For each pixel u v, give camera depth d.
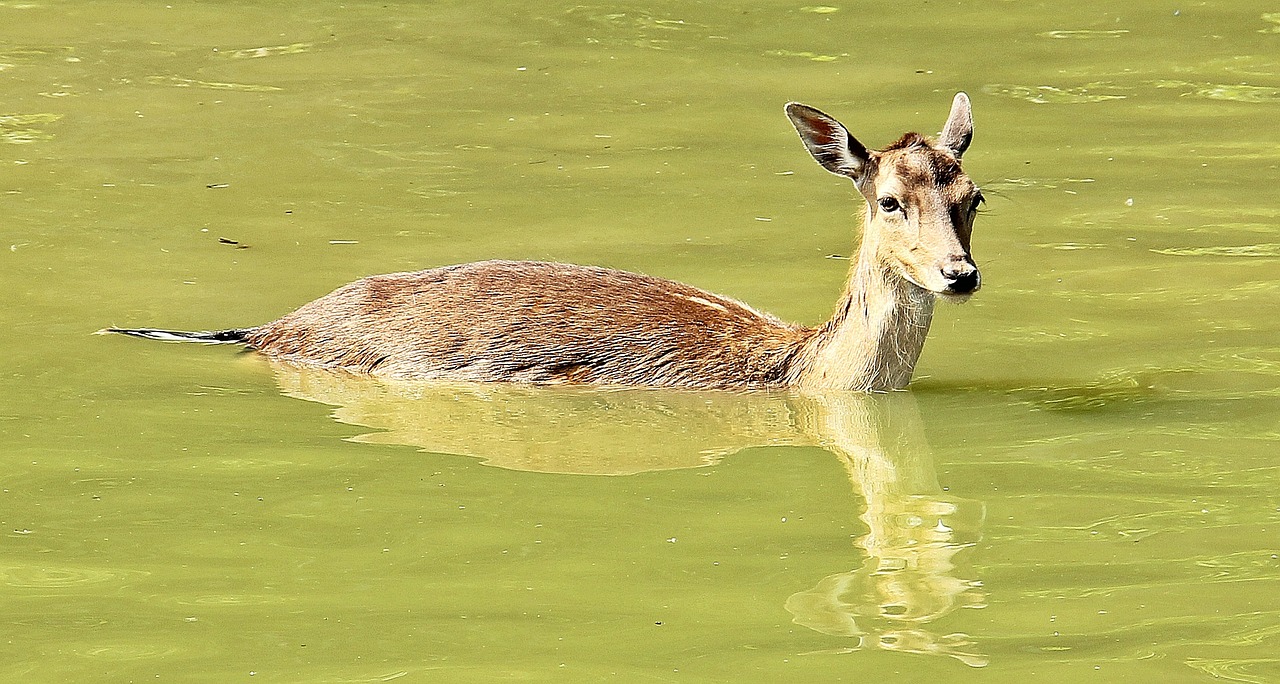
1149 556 17.91
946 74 39.78
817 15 45.06
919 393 23.59
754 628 16.34
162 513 19.20
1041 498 19.67
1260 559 17.73
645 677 15.34
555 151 34.69
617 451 21.48
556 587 17.31
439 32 43.78
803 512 19.41
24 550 18.19
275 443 21.48
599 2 46.34
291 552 18.17
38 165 33.34
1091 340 25.19
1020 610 16.70
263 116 36.84
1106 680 15.18
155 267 28.06
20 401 22.66
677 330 24.52
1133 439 21.45
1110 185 32.31
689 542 18.50
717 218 30.70
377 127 36.22
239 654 15.83
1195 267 28.03
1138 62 40.56
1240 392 22.98
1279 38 42.16
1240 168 33.09
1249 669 15.34
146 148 34.59
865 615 16.64
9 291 26.83
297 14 45.34
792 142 35.28
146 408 22.61
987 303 26.78
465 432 22.11
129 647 16.00
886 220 23.14
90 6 45.66
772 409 23.22
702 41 42.94
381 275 25.73
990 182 32.62
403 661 15.66
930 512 19.34
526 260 27.00
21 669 15.56
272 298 26.72
